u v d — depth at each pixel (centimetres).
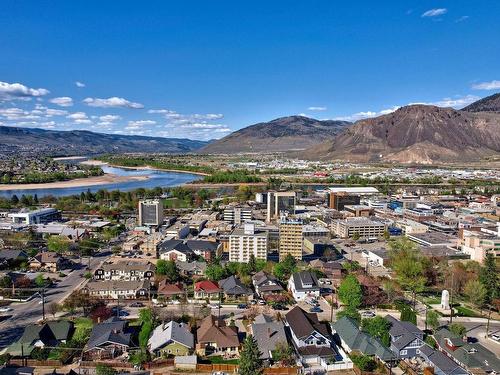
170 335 12900
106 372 11338
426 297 18238
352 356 12644
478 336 14600
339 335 13988
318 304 17250
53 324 14112
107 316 15350
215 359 12694
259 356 11969
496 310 16825
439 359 12225
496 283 17750
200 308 16150
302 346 13025
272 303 17038
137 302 17200
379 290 17875
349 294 16388
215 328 13425
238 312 16425
